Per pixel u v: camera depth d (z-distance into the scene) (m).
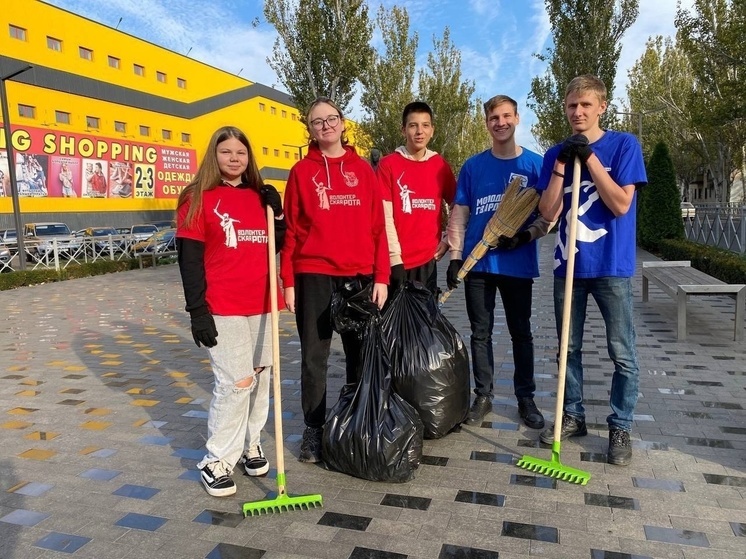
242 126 39.00
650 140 31.86
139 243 19.69
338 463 3.02
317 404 3.25
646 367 4.78
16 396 4.64
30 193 24.59
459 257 3.76
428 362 3.29
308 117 3.12
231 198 2.84
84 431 3.83
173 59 32.72
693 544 2.34
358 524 2.57
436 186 3.74
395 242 3.56
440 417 3.30
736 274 8.24
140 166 30.62
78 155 26.89
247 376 2.90
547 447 3.33
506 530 2.48
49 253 18.88
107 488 3.00
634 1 18.06
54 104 25.70
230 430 2.91
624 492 2.78
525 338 3.68
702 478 2.89
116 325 7.87
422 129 3.61
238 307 2.84
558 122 20.61
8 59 23.62
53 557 2.39
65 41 26.20
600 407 3.95
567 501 2.71
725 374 4.56
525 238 3.52
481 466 3.11
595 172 2.85
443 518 2.60
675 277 6.62
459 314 7.91
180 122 33.41
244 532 2.54
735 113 13.27
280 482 2.73
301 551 2.38
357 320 3.11
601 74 18.59
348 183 3.13
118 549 2.44
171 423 3.95
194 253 2.72
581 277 3.12
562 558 2.27
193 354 5.99
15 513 2.75
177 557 2.37
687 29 15.62
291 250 3.20
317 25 13.67
